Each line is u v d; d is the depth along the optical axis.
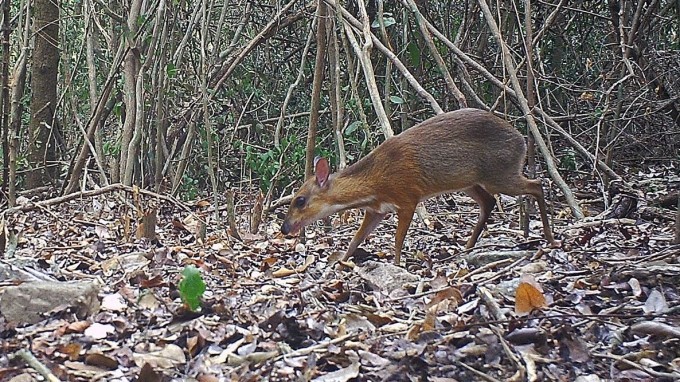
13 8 3.31
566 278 1.76
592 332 1.53
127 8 2.73
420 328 1.52
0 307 1.54
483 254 1.93
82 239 2.15
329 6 2.32
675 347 1.49
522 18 3.25
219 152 2.99
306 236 2.26
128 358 1.44
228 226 2.25
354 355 1.45
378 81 2.98
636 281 1.70
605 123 2.94
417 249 2.12
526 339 1.49
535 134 2.21
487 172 2.05
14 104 2.63
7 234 2.11
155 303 1.62
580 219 2.17
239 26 2.97
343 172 2.05
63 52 2.96
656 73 3.06
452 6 3.27
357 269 1.85
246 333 1.51
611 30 3.10
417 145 2.02
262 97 3.22
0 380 1.38
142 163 2.72
